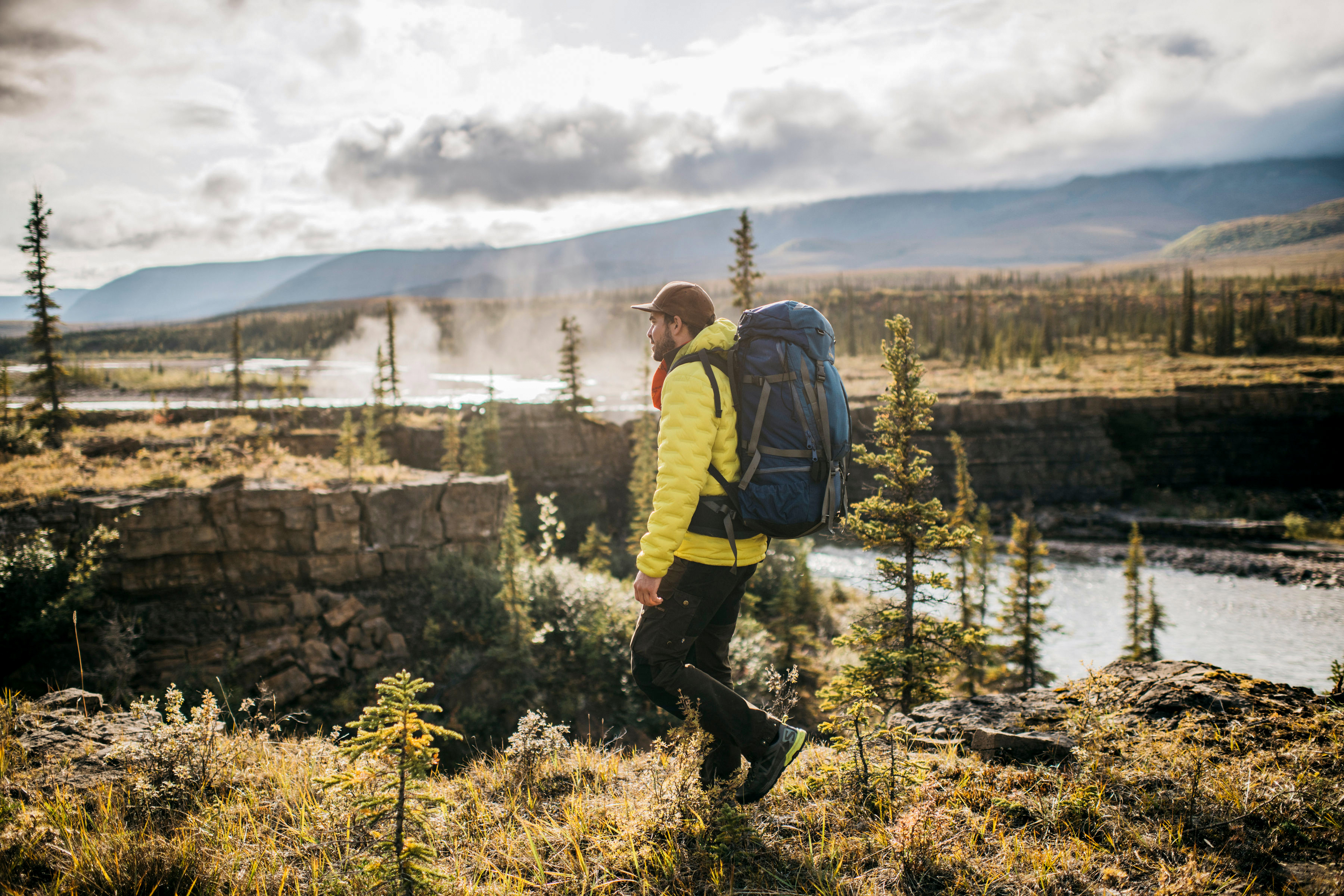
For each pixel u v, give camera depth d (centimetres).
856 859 258
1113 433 6938
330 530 1892
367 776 255
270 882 250
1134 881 239
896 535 796
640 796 308
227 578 1773
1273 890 230
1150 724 354
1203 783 284
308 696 1694
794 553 2956
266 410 5928
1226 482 6888
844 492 267
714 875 245
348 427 2389
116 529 1655
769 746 280
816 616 2686
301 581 1861
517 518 2034
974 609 2503
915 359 820
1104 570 4634
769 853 263
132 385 12175
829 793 310
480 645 1895
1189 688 378
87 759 345
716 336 269
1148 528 5625
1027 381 9394
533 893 247
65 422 4378
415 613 1938
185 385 12362
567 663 1869
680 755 293
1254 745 315
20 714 385
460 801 323
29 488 1741
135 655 1563
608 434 5959
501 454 5588
